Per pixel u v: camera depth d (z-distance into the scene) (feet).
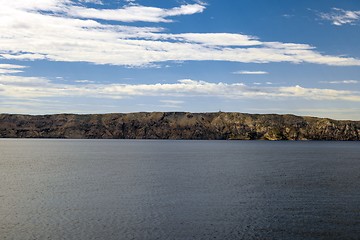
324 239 108.68
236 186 202.39
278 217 132.46
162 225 122.21
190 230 116.88
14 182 216.95
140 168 305.94
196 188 194.80
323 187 198.80
